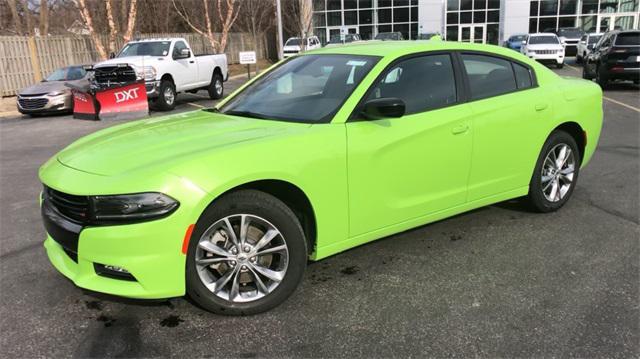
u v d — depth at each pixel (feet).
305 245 11.29
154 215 9.57
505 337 10.08
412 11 137.59
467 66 14.43
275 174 10.59
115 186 9.60
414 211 13.07
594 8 127.95
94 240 9.68
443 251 14.11
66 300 11.84
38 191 21.91
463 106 13.85
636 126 32.58
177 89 53.47
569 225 15.85
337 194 11.59
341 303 11.46
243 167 10.24
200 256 10.31
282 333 10.33
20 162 28.58
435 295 11.73
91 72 51.57
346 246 12.12
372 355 9.59
